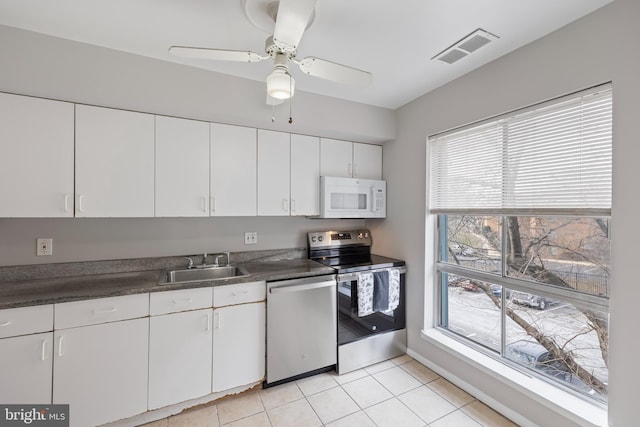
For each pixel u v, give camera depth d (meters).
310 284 2.21
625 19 1.34
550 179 1.68
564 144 1.62
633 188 1.32
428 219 2.49
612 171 1.39
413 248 2.60
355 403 2.00
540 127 1.73
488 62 1.95
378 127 2.68
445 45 1.75
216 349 1.95
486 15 1.48
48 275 2.01
